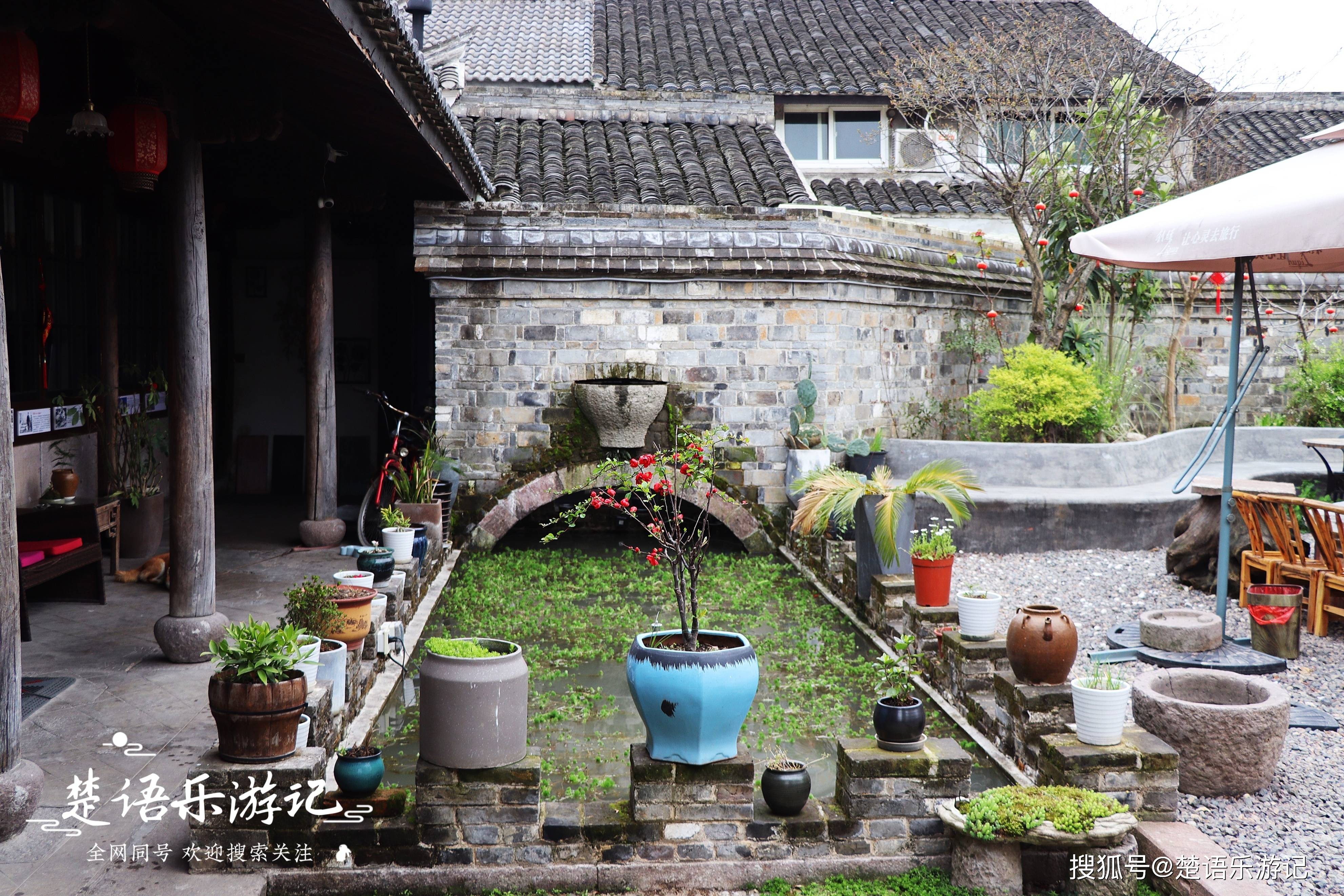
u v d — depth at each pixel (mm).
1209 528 8617
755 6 18281
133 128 5707
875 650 7434
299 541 10656
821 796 4824
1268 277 14930
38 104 4879
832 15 17922
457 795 4234
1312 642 7203
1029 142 13734
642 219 11281
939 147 14156
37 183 8828
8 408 4145
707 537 5086
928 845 4398
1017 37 14117
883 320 12125
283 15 5219
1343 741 5543
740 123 14078
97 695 5793
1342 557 7195
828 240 11344
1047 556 10289
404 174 9750
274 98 6125
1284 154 16172
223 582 8664
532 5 17484
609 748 5496
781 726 5840
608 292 11039
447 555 10641
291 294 14617
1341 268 7961
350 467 14812
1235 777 4871
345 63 5980
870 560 8102
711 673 4246
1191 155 15008
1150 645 6793
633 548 11406
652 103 14000
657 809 4309
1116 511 10477
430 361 14719
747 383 11195
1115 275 13273
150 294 11648
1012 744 5332
